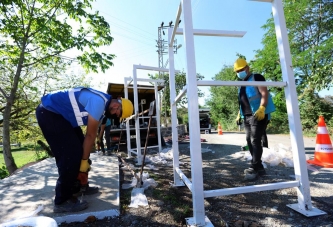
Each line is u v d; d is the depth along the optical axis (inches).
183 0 66.9
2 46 233.5
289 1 456.1
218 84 67.3
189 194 92.4
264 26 481.7
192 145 63.9
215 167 143.3
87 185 86.0
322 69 273.6
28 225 50.8
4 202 81.3
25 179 113.7
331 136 327.6
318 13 439.8
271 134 470.9
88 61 247.0
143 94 340.5
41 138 339.6
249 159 159.8
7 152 229.1
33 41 246.5
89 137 72.4
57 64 315.0
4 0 201.8
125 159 191.5
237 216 70.7
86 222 68.3
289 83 72.4
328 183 99.3
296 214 69.6
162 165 159.5
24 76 303.0
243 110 122.2
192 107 64.4
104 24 243.0
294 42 476.4
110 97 79.5
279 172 121.2
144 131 275.0
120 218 70.6
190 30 66.2
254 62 549.0
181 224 66.3
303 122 453.1
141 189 95.7
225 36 87.7
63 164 70.2
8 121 233.0
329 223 62.5
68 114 73.2
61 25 230.2
